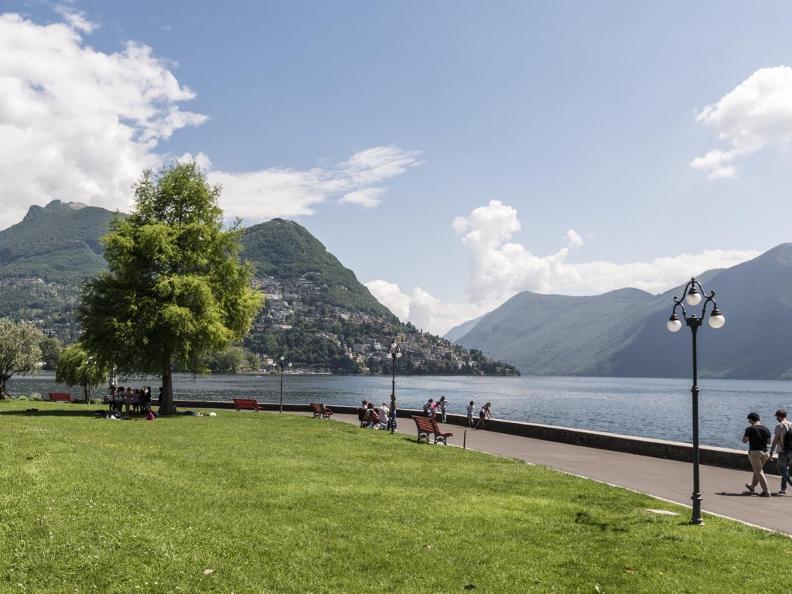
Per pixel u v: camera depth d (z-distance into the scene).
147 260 38.59
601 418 94.06
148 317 36.38
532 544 11.38
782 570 10.16
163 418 34.84
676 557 10.76
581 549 11.13
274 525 11.98
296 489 15.14
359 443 25.73
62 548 9.86
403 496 14.80
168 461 18.67
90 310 37.78
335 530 11.83
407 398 137.00
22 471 13.64
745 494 16.61
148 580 9.09
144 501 12.73
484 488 16.42
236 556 10.23
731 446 59.62
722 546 11.31
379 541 11.27
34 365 57.50
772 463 19.83
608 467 21.20
